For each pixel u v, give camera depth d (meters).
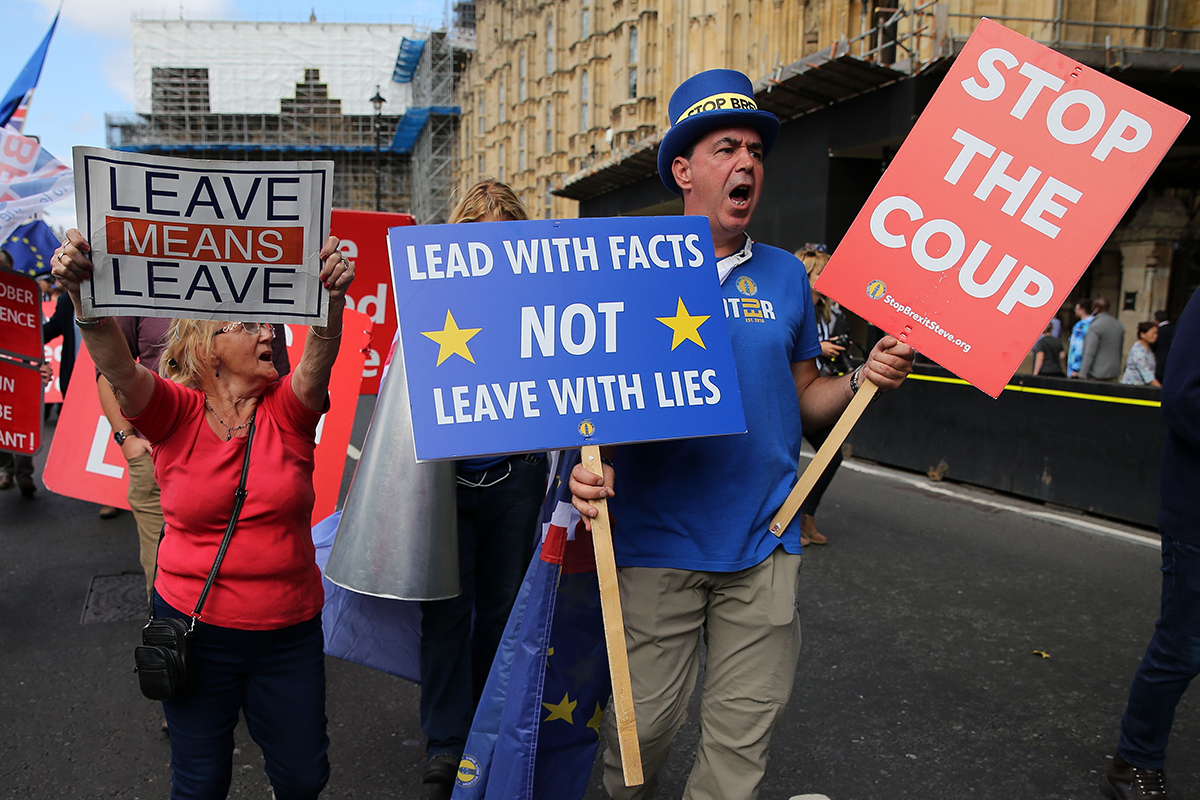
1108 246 14.29
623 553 2.08
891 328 2.19
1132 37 11.46
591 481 1.84
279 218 1.89
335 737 3.18
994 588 4.82
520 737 1.98
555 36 42.50
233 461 2.01
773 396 2.09
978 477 7.50
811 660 3.83
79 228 1.81
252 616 1.99
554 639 2.10
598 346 1.89
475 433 1.79
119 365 1.89
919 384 8.18
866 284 2.21
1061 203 2.10
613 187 22.22
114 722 3.28
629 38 32.62
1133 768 2.72
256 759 3.04
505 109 52.69
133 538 5.89
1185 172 13.03
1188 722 3.28
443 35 67.75
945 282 2.16
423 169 69.38
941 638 4.09
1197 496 2.45
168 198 1.84
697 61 25.41
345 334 3.97
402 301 1.81
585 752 2.18
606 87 37.81
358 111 78.00
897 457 8.45
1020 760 3.00
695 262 2.00
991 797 2.78
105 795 2.79
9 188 4.87
